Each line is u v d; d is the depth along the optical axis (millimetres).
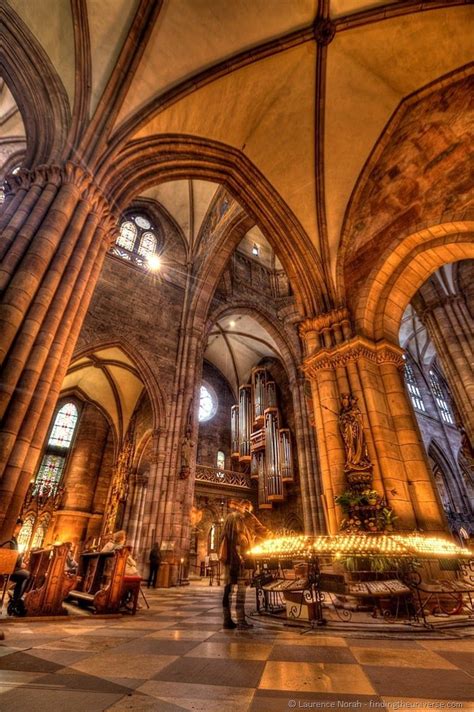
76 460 24141
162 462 16031
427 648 3314
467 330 14352
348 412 9797
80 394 25016
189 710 1725
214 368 31516
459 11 8680
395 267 11289
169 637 3688
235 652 3025
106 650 3037
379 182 11711
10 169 16953
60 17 8977
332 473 9648
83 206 8062
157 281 20328
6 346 5957
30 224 7102
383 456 9094
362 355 10484
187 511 15375
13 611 5672
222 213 21047
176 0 8742
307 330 12211
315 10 9555
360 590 5004
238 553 4570
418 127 10625
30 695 1895
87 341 16484
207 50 9602
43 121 8812
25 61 8906
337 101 11102
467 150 9570
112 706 1755
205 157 11539
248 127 11781
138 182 10016
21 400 5898
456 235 10008
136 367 17891
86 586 7980
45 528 21703
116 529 20000
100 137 8656
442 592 5152
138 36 8930
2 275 6398
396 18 9172
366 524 8070
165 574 13438
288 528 22672
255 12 9320
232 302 22828
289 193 12805
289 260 13180
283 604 7109
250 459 25906
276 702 1863
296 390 22016
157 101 9523
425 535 8188
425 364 34500
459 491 27766
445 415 32719
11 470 5594
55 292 7016
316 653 3047
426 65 9938
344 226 12477
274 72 10617
